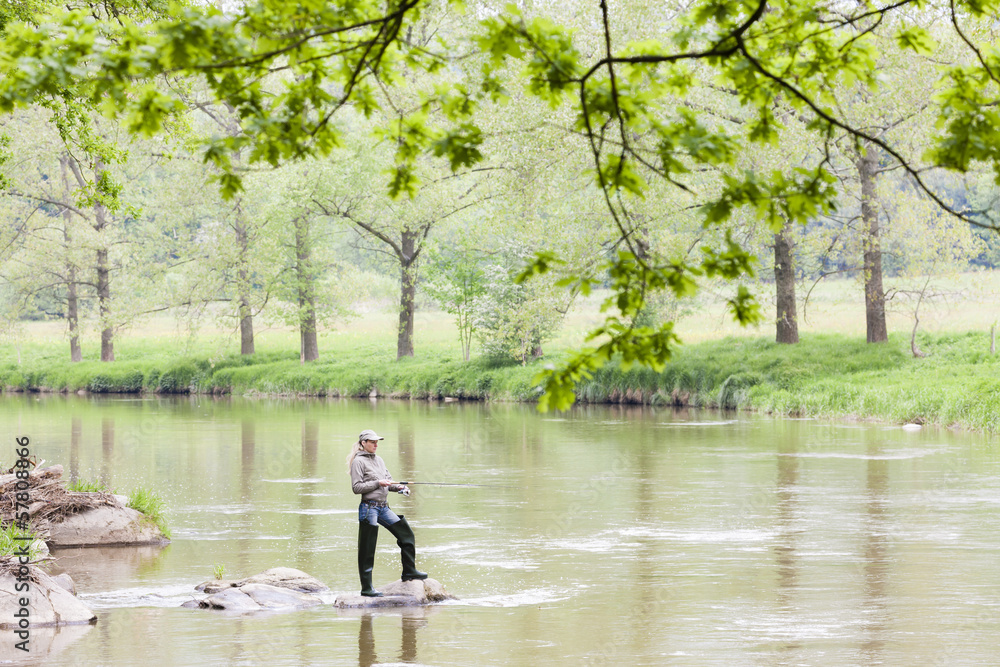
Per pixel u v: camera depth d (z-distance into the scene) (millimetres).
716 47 8836
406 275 103750
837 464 42656
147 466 45062
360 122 94438
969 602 19578
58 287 129250
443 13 68312
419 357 103062
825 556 24438
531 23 9188
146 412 78500
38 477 28312
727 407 73125
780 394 69312
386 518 21203
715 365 76750
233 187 9539
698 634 17328
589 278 9016
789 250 78625
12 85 8422
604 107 9148
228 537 28531
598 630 17797
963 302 90625
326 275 110500
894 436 53969
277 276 104875
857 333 81438
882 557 24203
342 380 97750
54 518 27391
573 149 63406
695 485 37438
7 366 120062
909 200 72938
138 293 112188
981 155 9086
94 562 25125
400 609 20016
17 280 115625
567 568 23641
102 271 117750
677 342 9016
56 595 19438
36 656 16344
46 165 105312
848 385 67250
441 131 9695
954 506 31922
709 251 8945
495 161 84125
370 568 20922
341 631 18141
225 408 82812
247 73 9312
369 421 68188
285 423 67188
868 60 10016
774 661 15461
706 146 9047
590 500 34500
